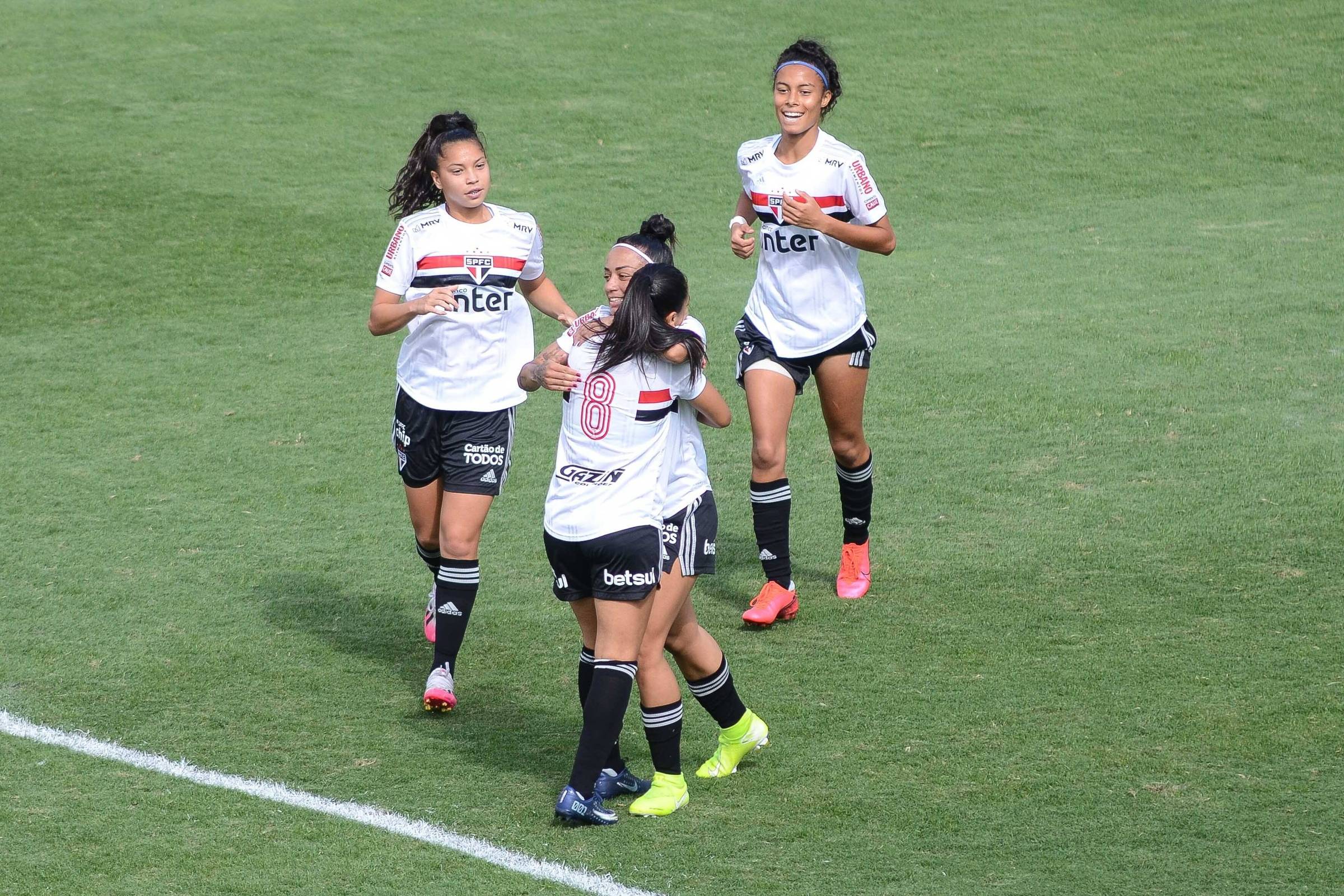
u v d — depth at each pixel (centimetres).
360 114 5841
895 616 2188
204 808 1647
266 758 1780
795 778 1709
